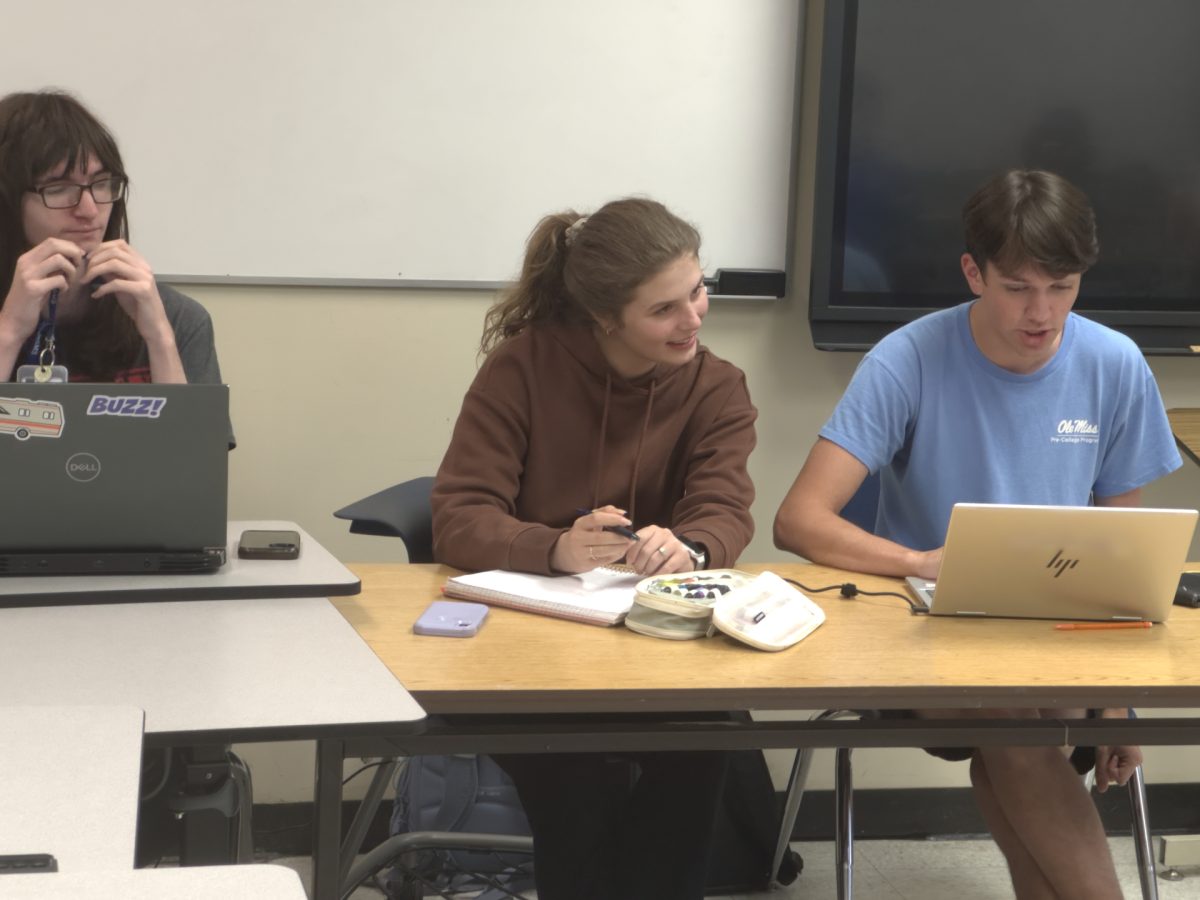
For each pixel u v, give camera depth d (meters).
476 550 1.75
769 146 2.57
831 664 1.45
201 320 2.16
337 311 2.53
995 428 2.00
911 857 2.67
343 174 2.48
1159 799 2.83
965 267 1.97
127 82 2.40
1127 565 1.59
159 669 1.29
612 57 2.51
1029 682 1.40
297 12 2.43
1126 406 2.02
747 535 1.86
